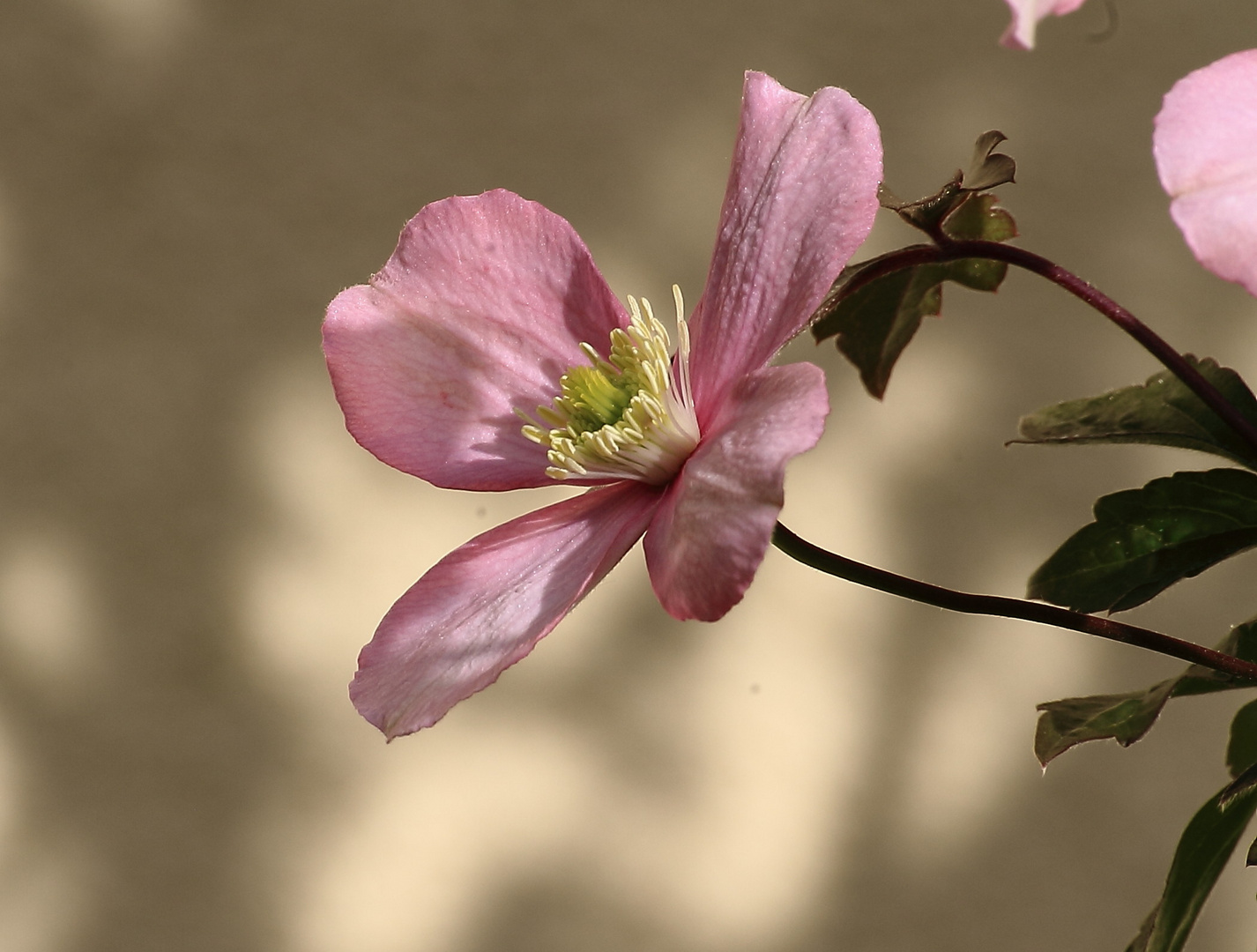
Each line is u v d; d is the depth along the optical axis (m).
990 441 0.78
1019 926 0.79
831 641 0.79
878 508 0.78
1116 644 0.78
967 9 0.77
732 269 0.36
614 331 0.37
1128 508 0.37
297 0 0.79
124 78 0.79
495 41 0.79
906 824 0.79
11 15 0.79
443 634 0.36
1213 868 0.36
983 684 0.79
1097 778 0.79
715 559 0.34
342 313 0.37
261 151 0.79
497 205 0.37
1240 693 0.77
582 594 0.36
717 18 0.78
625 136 0.79
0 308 0.79
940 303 0.38
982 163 0.36
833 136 0.36
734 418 0.35
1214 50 0.76
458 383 0.37
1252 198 0.33
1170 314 0.77
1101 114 0.77
